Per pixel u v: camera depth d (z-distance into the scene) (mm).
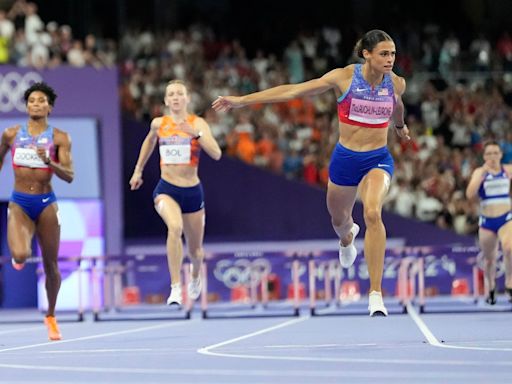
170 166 17172
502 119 36406
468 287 30406
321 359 11828
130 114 33250
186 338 16094
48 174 15547
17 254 15203
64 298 27656
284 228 31750
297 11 42125
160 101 33750
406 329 17141
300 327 18422
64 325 20875
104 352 13539
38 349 14398
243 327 18812
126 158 31500
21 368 11617
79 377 10547
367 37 13109
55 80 28031
